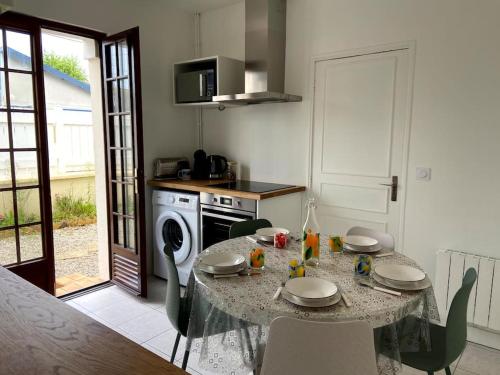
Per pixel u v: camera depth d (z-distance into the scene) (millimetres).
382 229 3049
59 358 804
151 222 3809
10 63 2809
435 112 2703
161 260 3707
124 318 2924
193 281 1944
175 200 3506
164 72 3836
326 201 3352
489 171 2523
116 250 3521
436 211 2764
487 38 2459
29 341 867
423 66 2727
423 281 1590
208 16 3982
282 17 3361
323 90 3260
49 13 2947
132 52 3031
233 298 1456
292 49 3393
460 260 2547
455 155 2646
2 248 2879
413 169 2838
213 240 3326
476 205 2592
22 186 2930
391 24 2848
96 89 3547
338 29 3115
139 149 3113
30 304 1056
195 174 3955
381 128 2979
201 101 3627
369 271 1656
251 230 2574
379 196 3041
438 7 2631
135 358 811
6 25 2766
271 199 3092
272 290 1533
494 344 2553
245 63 3426
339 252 2045
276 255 1984
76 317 988
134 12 3523
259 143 3736
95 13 3232
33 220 3016
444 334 1825
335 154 3254
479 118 2531
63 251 4766
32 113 2945
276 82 3371
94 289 3457
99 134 3600
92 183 6508
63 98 6824
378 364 1463
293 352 1181
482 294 2475
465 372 2285
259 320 1385
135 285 3336
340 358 1159
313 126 3355
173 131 3990
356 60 3049
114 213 3492
